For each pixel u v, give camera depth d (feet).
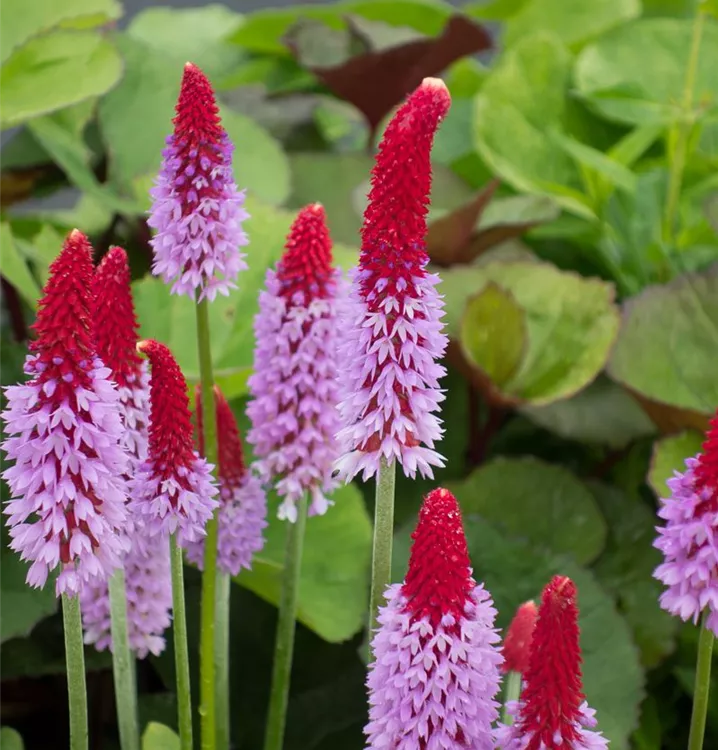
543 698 2.55
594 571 3.44
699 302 3.71
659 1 5.87
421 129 2.55
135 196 4.16
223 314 3.59
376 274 2.59
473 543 3.29
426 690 2.57
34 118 3.67
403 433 2.60
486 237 4.16
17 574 3.14
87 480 2.56
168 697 3.27
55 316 2.52
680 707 3.43
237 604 3.41
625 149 4.34
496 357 3.63
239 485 2.87
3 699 3.31
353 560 3.33
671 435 3.41
